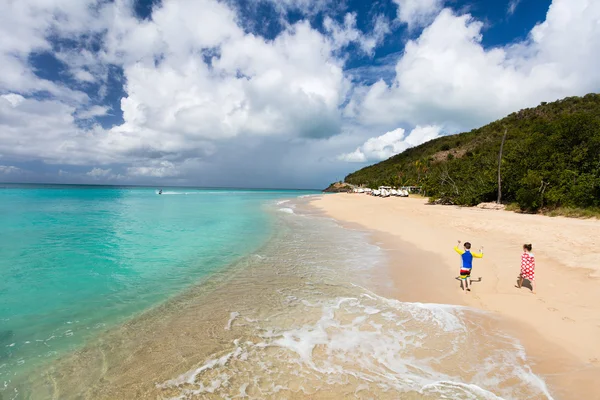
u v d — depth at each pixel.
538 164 25.69
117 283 8.82
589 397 4.09
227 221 22.39
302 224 21.19
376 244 14.30
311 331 6.08
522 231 14.69
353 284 8.81
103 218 23.20
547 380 4.46
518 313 6.57
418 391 4.30
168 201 45.78
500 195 29.20
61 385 4.50
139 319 6.62
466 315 6.66
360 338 5.79
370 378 4.61
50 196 52.56
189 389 4.41
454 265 10.45
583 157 22.70
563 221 17.81
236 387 4.44
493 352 5.22
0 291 8.10
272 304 7.41
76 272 9.75
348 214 27.36
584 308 6.48
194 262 11.11
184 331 6.10
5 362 5.04
